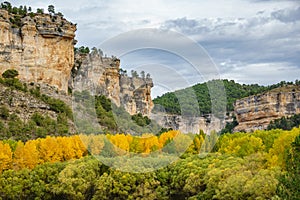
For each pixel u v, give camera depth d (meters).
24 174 101.94
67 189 95.25
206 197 78.56
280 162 74.31
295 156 57.12
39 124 195.62
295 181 51.97
